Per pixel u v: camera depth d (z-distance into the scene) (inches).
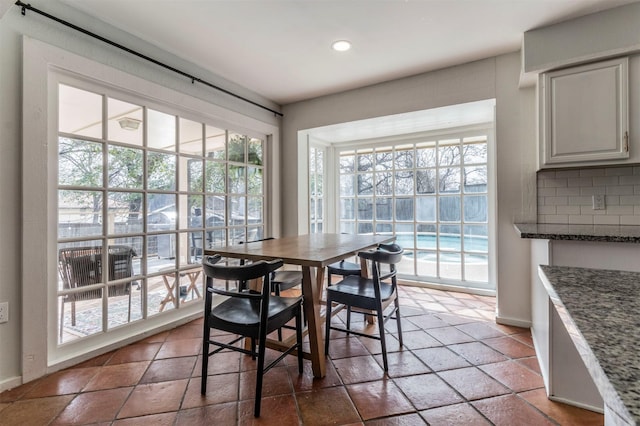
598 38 77.7
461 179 144.0
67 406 62.3
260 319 60.4
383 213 164.9
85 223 82.8
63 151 78.2
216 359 81.8
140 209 95.6
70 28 76.8
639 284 30.0
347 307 94.9
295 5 76.3
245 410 61.2
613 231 73.3
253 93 134.6
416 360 80.0
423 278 154.0
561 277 32.5
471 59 104.8
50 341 75.8
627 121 76.0
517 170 100.6
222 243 123.3
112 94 88.0
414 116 124.5
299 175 148.9
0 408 61.7
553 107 84.3
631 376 14.9
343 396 65.4
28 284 70.2
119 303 90.3
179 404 63.0
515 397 64.8
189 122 110.3
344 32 88.4
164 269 102.2
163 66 97.7
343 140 170.9
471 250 142.6
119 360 81.1
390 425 57.0
